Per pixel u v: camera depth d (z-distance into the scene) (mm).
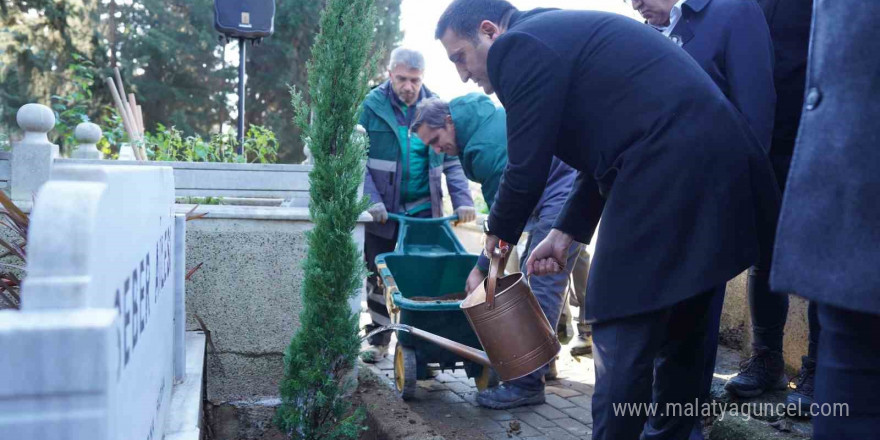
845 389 1231
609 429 2037
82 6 16922
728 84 2586
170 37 21344
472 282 2918
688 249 1911
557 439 3439
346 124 2723
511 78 2113
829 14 1230
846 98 1186
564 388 4230
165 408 2186
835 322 1245
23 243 2604
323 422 2842
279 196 3963
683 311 2314
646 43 2072
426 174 4984
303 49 21375
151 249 1686
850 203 1164
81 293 872
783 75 2967
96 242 908
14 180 3143
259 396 3449
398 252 4496
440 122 4195
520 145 2119
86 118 8375
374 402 3467
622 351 2016
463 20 2434
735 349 4406
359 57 2701
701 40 2602
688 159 1922
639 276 1943
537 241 3926
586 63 2068
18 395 838
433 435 3066
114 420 911
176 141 5648
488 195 4211
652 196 1933
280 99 21609
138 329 1394
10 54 15445
